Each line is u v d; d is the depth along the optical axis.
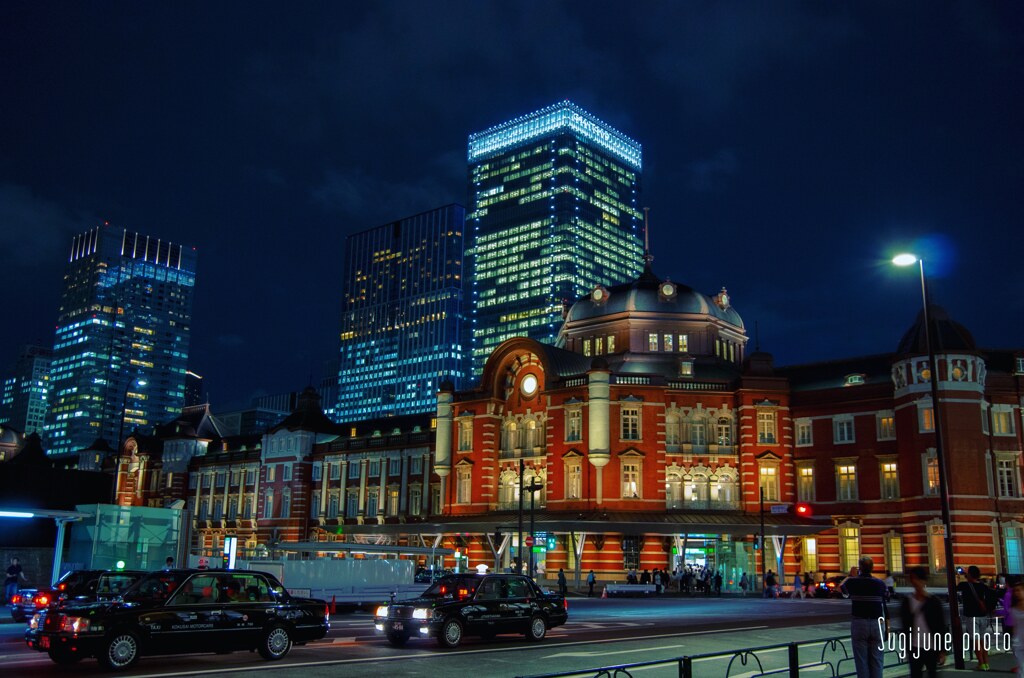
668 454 76.38
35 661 24.14
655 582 67.69
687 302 86.19
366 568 45.62
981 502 66.44
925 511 67.44
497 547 78.94
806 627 36.88
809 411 76.69
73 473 56.84
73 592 30.58
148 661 24.72
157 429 130.50
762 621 39.94
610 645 29.36
